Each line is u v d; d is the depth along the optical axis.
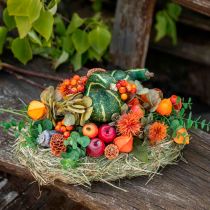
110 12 3.49
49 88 1.88
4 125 1.99
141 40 2.92
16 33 2.79
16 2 2.30
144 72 2.02
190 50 3.53
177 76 3.63
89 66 2.88
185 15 3.40
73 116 1.81
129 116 1.78
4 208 2.36
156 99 1.88
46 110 1.85
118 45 2.99
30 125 1.90
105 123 1.87
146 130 1.84
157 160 1.88
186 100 3.32
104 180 1.85
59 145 1.79
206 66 3.64
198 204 1.85
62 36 2.80
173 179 1.94
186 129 1.99
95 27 2.83
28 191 2.44
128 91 1.85
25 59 2.61
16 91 2.45
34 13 2.31
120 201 1.86
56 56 2.72
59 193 2.42
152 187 1.90
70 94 1.84
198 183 1.93
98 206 1.86
